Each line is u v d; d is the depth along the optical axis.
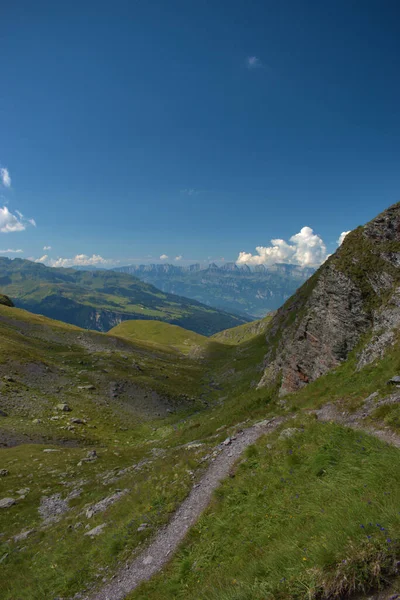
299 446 13.90
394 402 14.48
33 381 66.69
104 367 89.31
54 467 34.78
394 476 7.77
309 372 33.16
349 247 35.97
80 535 17.05
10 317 122.06
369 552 5.44
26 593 13.24
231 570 8.23
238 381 98.31
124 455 40.84
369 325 28.83
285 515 9.41
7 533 22.00
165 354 158.50
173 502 15.00
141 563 11.86
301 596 5.55
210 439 24.62
